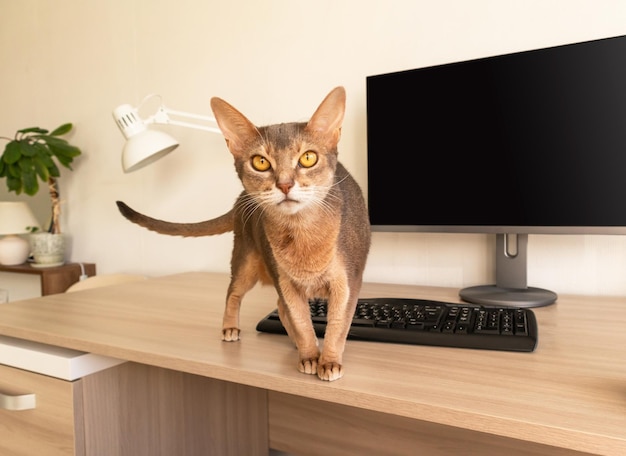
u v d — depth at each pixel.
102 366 0.87
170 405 1.01
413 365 0.62
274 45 1.39
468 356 0.65
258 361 0.66
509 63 0.97
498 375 0.58
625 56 0.88
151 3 1.61
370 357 0.66
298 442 1.29
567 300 1.00
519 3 1.08
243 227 0.75
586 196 0.92
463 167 1.02
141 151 1.27
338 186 0.65
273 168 0.61
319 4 1.31
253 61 1.43
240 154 0.66
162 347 0.72
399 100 1.08
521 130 0.97
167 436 1.00
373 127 1.11
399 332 0.72
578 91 0.92
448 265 1.20
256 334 0.79
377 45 1.24
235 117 0.65
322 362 0.60
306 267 0.62
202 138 1.53
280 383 0.60
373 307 0.82
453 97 1.03
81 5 1.78
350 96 1.28
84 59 1.79
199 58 1.52
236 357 0.67
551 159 0.95
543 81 0.94
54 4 1.85
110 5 1.71
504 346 0.67
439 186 1.05
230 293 0.78
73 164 1.83
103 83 1.74
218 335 0.79
